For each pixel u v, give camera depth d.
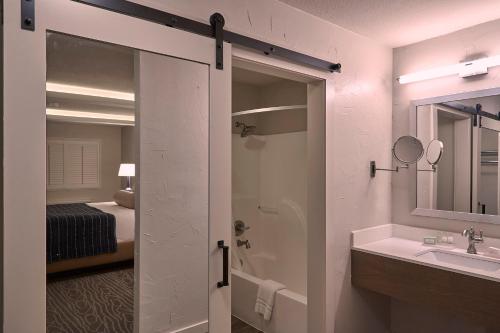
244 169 3.45
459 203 2.38
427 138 2.55
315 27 2.15
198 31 1.58
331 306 2.26
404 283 2.13
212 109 1.60
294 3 1.97
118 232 1.46
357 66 2.45
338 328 2.32
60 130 1.28
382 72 2.66
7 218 1.10
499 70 2.21
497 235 2.22
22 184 1.13
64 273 1.33
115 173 1.43
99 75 1.35
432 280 2.01
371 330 2.56
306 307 2.41
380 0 1.95
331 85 2.25
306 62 2.05
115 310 1.44
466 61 2.35
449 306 1.94
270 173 3.46
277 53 1.90
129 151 1.46
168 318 1.56
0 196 1.12
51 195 1.28
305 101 3.16
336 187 2.30
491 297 1.78
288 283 3.22
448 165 2.44
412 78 2.54
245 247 3.39
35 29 1.15
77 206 1.35
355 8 2.04
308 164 2.31
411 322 2.62
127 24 1.35
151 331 1.52
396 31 2.40
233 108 3.42
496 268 2.04
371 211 2.57
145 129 1.48
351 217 2.41
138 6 1.38
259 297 2.75
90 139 1.35
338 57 2.30
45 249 1.18
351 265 2.41
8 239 1.10
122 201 1.45
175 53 1.48
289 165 3.28
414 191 2.62
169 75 1.51
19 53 1.12
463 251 2.26
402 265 2.14
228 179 1.66
